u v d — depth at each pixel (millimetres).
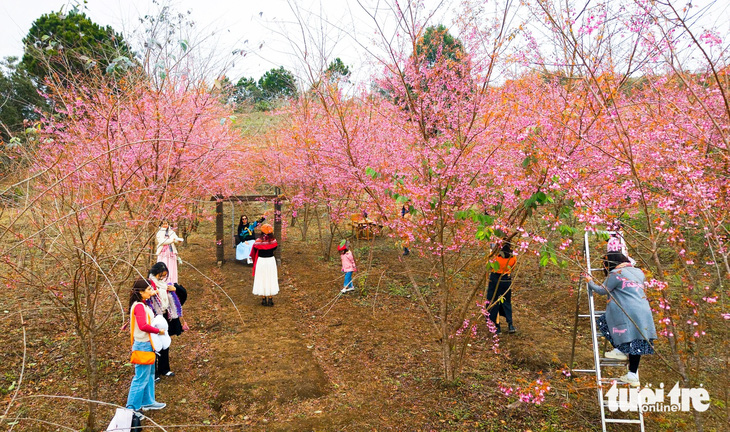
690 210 3344
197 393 5203
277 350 6309
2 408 4609
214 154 7824
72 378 5352
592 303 4422
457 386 5125
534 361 5637
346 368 5793
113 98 6422
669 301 3598
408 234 5230
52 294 4277
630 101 5324
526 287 8422
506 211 5902
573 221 7809
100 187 5273
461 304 7527
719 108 4266
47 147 5918
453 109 5883
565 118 4367
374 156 7754
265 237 8297
